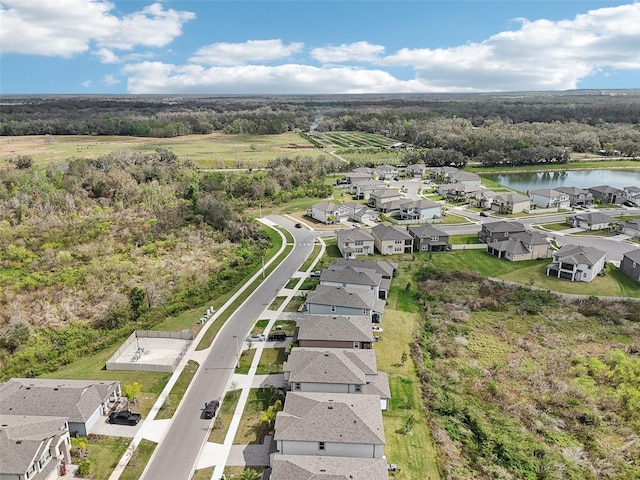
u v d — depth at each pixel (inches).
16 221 4094.5
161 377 2226.9
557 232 4564.5
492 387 2172.7
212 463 1688.0
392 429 1863.9
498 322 2864.2
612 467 1753.2
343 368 2047.2
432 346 2541.8
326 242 4281.5
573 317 2908.5
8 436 1581.0
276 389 2114.9
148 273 3341.5
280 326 2704.2
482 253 4003.4
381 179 7185.0
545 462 1739.7
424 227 4192.9
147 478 1621.6
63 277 3154.5
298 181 6491.1
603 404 2110.0
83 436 1814.7
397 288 3294.8
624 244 4183.1
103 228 4074.8
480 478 1656.0
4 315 2667.3
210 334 2630.4
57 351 2423.7
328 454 1664.6
